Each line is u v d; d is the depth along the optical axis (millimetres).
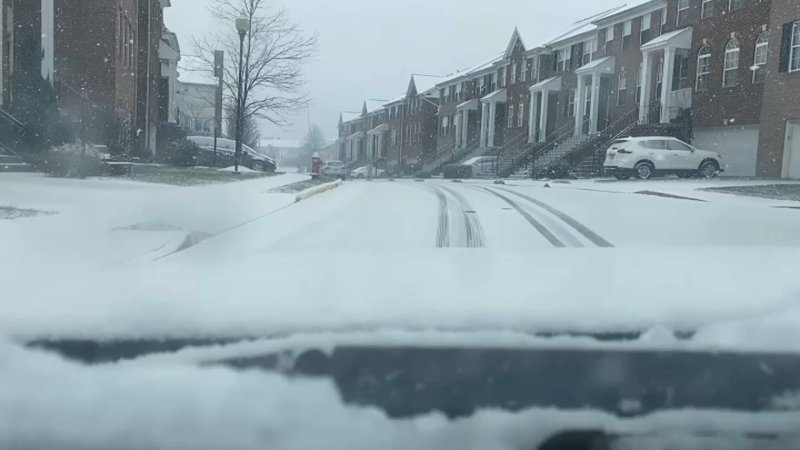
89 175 14211
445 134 59312
